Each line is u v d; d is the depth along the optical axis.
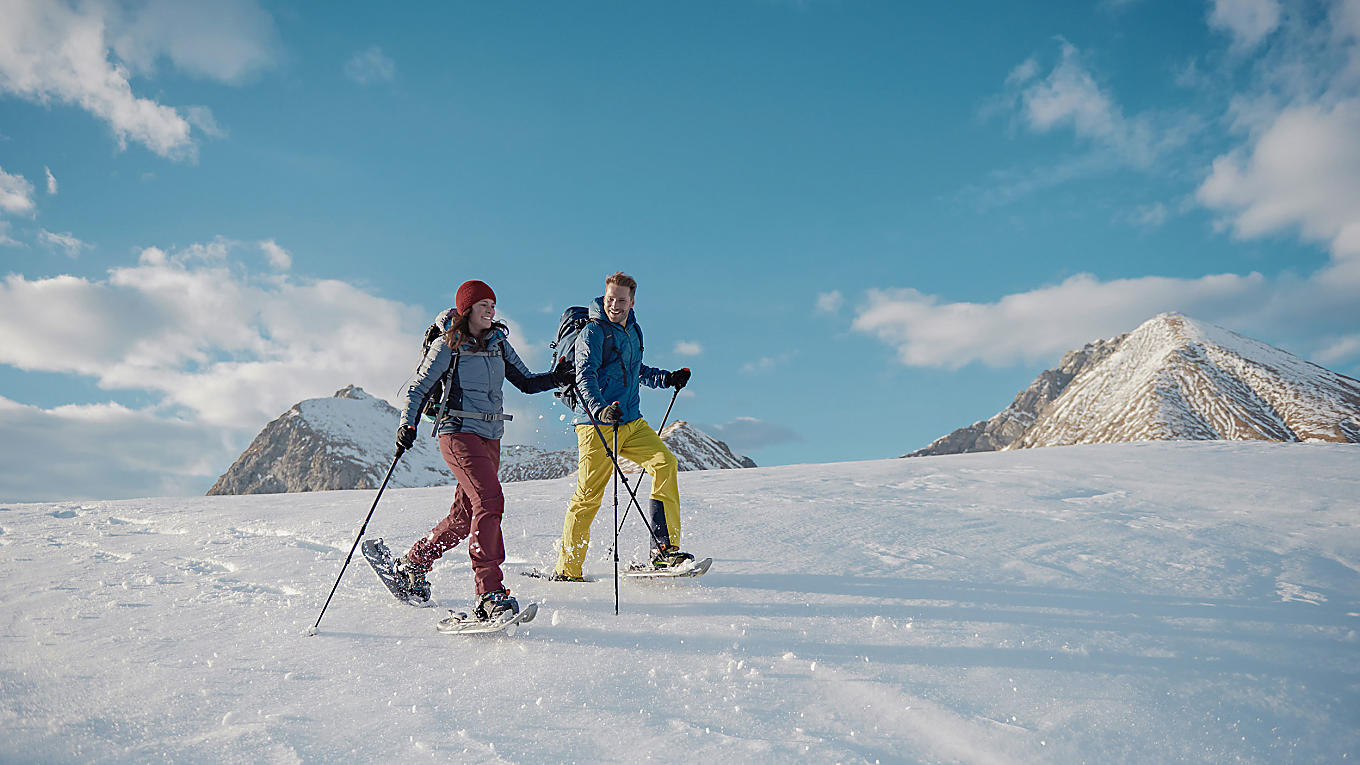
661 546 4.03
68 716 2.42
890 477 8.09
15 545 5.78
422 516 6.01
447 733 2.26
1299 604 3.60
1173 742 2.24
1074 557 4.46
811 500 6.39
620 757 2.11
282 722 2.35
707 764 2.06
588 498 4.00
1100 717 2.37
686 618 3.31
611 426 4.01
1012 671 2.71
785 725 2.31
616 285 4.02
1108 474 8.20
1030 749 2.17
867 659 2.81
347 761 2.10
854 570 4.08
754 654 2.88
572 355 4.04
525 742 2.20
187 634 3.28
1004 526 5.32
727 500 6.39
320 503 7.48
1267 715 2.41
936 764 2.10
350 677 2.74
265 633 3.27
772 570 4.10
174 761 2.11
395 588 3.65
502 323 3.64
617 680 2.65
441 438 3.50
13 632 3.38
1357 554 4.70
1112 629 3.16
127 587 4.18
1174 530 5.27
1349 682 2.66
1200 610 3.46
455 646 3.06
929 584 3.82
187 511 7.31
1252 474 8.14
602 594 3.73
